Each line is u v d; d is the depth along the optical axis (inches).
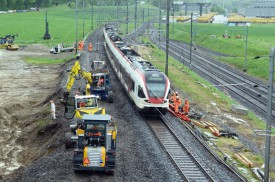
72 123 4692.4
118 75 7268.7
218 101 6884.8
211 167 3526.1
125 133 4335.6
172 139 4222.4
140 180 3230.8
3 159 4458.7
